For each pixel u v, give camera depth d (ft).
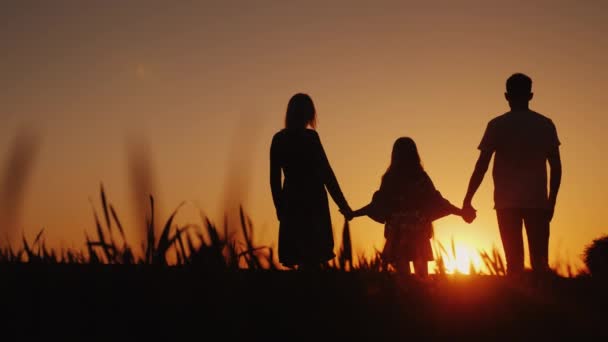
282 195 19.60
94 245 4.50
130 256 4.59
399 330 6.82
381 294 7.17
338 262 6.59
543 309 8.93
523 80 22.52
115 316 5.23
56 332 5.24
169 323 5.12
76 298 5.40
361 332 6.38
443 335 7.12
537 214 22.12
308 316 6.01
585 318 8.69
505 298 9.12
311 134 19.62
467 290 9.07
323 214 19.48
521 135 22.09
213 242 4.44
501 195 22.26
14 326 5.31
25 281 5.64
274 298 5.64
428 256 22.47
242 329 5.18
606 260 11.45
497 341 7.27
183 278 4.79
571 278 11.50
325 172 19.47
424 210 22.66
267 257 5.41
